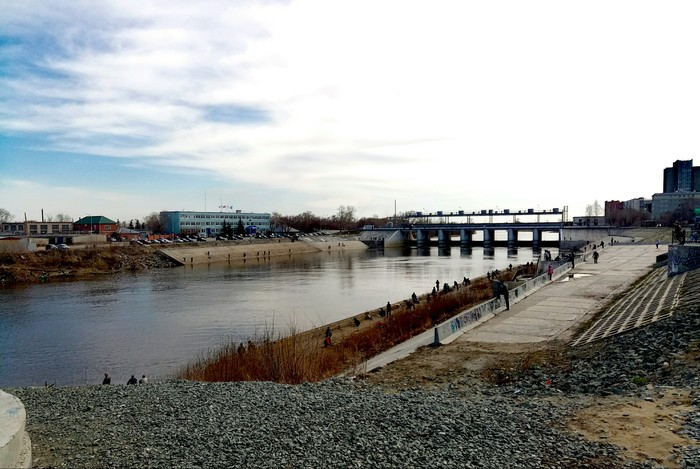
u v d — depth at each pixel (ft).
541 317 115.44
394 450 36.50
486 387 67.41
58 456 35.91
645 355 64.80
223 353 127.24
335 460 34.78
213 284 288.10
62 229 643.86
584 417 43.62
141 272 355.77
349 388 64.59
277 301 226.79
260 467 33.63
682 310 81.15
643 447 35.73
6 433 31.07
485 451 36.22
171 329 171.42
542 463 34.01
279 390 57.41
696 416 40.88
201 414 46.29
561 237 522.47
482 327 108.06
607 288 156.25
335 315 194.39
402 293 249.14
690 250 142.72
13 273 306.55
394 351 99.09
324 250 595.47
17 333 166.50
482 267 373.81
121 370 127.13
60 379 120.88
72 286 280.72
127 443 38.45
